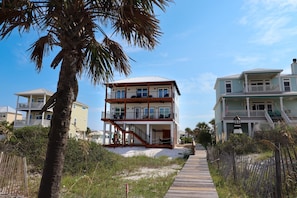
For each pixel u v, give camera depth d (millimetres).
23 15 3402
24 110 33156
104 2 3326
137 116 27234
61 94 2957
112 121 25219
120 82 27062
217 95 29578
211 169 12039
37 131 15008
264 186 5551
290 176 4812
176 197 6203
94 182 8625
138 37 4043
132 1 3139
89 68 4469
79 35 3301
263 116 23719
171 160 16516
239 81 27297
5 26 3496
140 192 7086
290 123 20812
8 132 11000
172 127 24922
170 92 26922
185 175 9586
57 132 2844
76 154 12281
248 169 6922
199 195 6414
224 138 22094
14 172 6715
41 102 32906
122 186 7969
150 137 26188
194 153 18812
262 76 26312
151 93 27375
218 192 6906
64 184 8219
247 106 24391
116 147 24375
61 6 3082
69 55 3105
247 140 16109
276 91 24625
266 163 5641
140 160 15570
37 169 10734
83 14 3281
